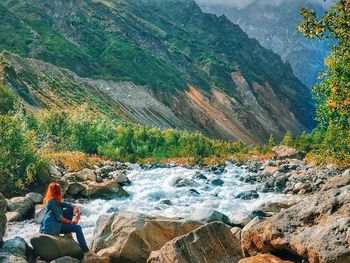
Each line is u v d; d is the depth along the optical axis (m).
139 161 49.50
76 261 11.82
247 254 11.56
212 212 16.62
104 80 199.62
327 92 17.83
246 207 24.47
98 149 51.22
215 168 43.66
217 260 11.38
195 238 11.52
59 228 12.88
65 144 49.75
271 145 79.38
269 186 32.06
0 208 12.10
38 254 11.99
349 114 17.45
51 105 124.06
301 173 35.16
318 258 9.11
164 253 11.39
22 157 25.58
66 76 171.62
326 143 19.64
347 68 16.55
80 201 24.12
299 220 10.50
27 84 132.00
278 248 10.55
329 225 9.55
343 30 14.87
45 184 25.75
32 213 19.81
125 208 22.84
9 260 10.73
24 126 27.44
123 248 12.81
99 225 14.32
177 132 67.88
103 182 28.73
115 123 109.06
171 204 24.72
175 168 42.75
